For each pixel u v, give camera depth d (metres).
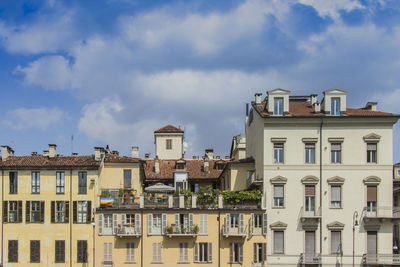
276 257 55.66
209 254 55.91
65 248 56.03
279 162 56.62
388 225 55.91
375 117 56.09
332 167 56.38
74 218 56.44
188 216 56.38
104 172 61.62
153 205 57.00
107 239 56.09
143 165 69.44
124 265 55.75
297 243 55.78
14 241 56.28
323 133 56.69
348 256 55.56
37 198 56.88
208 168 72.19
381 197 56.06
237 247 56.09
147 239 56.16
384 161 56.31
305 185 56.31
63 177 57.19
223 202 56.88
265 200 56.19
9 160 58.97
